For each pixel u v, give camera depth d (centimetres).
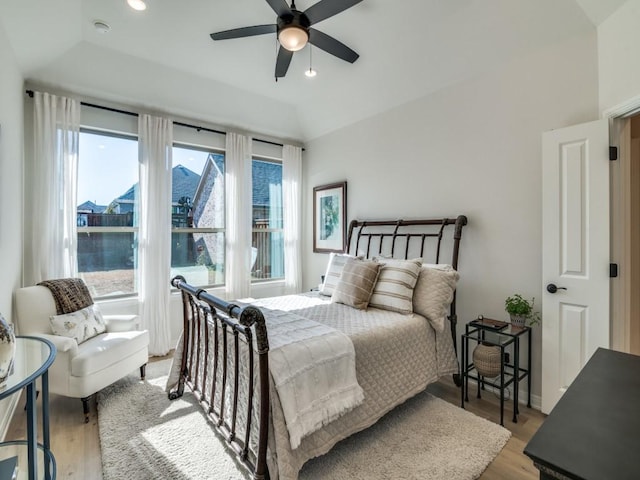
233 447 170
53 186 290
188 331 253
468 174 285
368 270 272
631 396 89
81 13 244
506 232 261
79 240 324
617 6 193
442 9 242
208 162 409
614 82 200
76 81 299
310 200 472
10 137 236
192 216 397
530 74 246
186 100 358
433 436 201
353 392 178
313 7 190
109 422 216
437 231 308
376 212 372
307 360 167
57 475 170
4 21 210
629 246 209
